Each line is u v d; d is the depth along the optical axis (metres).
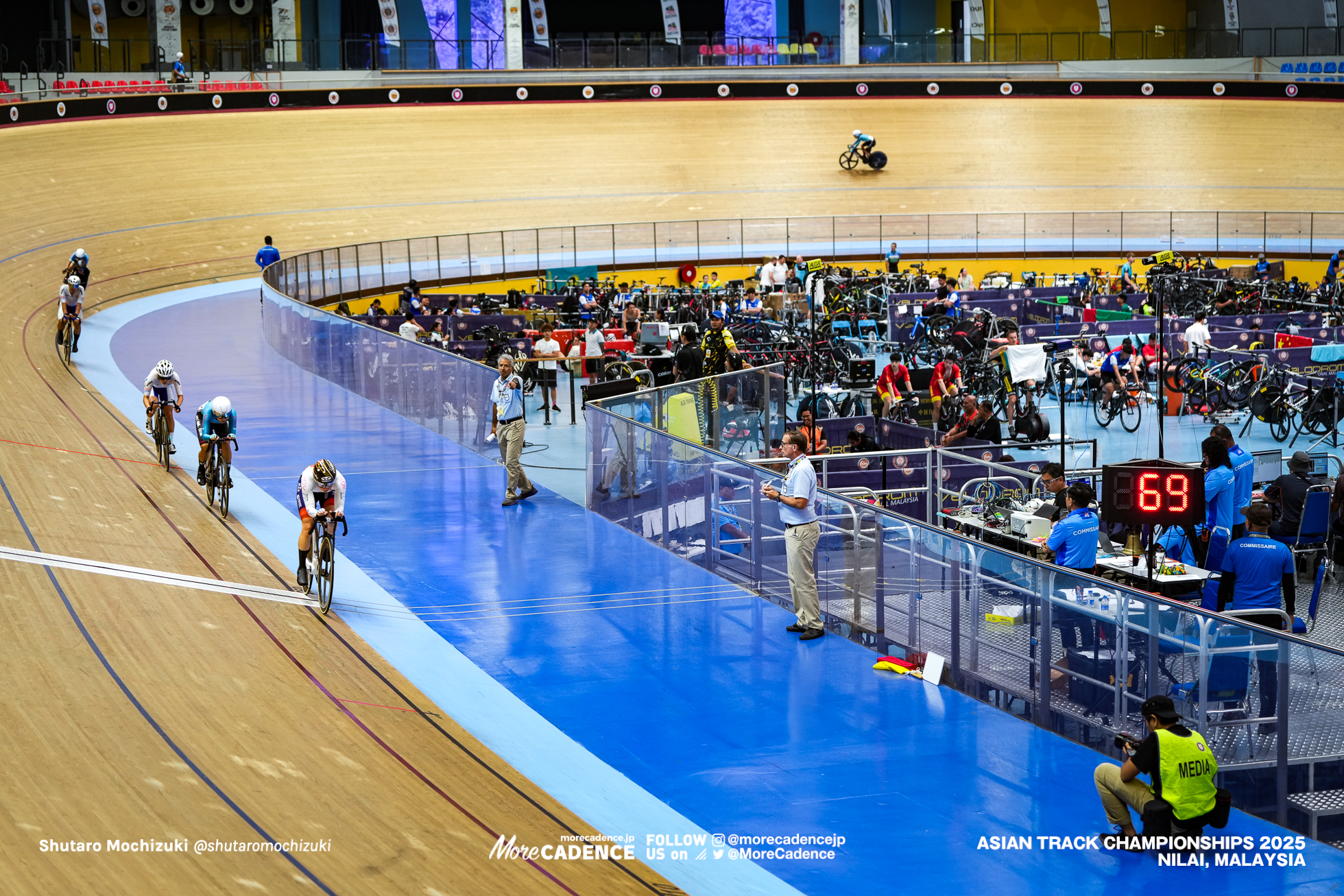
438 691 9.84
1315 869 7.35
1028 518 12.47
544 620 11.42
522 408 15.12
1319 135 45.25
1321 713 7.71
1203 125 46.16
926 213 39.97
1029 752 8.83
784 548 11.80
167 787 7.45
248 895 6.25
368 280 32.56
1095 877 7.24
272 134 42.91
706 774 8.51
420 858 6.99
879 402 19.98
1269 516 10.12
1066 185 42.69
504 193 41.16
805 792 8.25
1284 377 20.05
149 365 23.27
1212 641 8.17
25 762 7.49
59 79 42.88
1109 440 19.84
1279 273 34.78
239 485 15.55
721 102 47.81
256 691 9.30
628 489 14.15
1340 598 13.01
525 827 7.65
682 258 37.56
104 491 14.47
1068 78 47.88
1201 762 7.45
